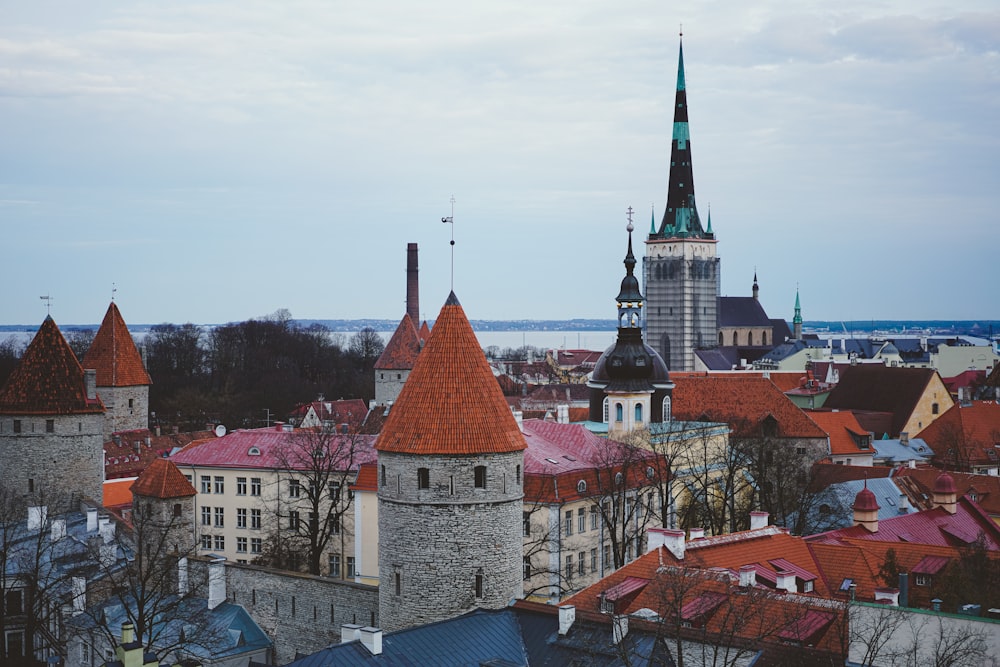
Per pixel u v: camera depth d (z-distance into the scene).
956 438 177.12
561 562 112.75
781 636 66.19
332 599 95.88
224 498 140.62
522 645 76.25
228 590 102.62
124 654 72.50
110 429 183.00
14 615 108.44
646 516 121.88
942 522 102.38
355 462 132.50
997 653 60.28
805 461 161.75
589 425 152.62
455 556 83.06
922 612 62.25
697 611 69.88
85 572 106.75
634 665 67.56
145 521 109.12
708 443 147.75
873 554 85.00
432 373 84.81
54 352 139.50
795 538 88.00
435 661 72.56
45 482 137.25
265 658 99.06
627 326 154.75
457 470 82.75
